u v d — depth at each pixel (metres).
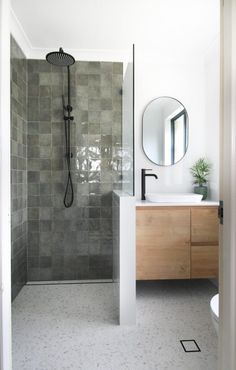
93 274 2.76
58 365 1.50
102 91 2.72
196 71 2.88
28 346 1.66
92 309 2.15
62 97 2.63
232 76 0.78
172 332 1.82
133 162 1.92
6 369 0.96
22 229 2.55
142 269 2.30
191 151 2.88
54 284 2.67
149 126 2.86
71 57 2.13
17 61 2.35
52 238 2.73
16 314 2.07
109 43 2.56
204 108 2.89
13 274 2.28
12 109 2.22
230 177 0.79
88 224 2.75
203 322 1.96
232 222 0.78
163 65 2.86
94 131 2.73
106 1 1.94
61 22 2.20
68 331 1.83
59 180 2.71
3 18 0.92
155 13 2.09
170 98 2.86
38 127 2.68
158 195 2.49
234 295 0.79
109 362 1.52
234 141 0.78
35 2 1.94
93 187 2.74
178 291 2.53
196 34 2.41
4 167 0.94
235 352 0.79
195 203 2.38
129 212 1.89
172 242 2.32
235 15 0.77
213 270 2.34
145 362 1.52
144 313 2.09
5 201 0.95
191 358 1.56
